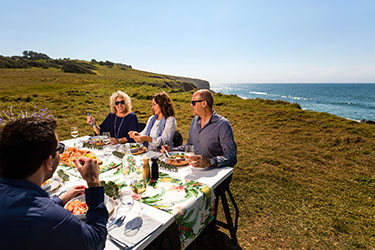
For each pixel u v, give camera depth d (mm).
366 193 3459
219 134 2281
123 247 976
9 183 755
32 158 758
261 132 7594
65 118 9594
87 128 7871
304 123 8914
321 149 5691
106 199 1272
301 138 6742
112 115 3564
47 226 701
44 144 786
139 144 2523
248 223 2691
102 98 18484
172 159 2082
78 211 1102
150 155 2283
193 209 1385
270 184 3717
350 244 2352
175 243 1249
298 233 2521
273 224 2676
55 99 16062
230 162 2053
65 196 1270
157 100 3012
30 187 777
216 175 1801
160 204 1339
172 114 3047
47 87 31266
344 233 2529
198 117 2539
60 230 720
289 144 6137
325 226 2646
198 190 1525
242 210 2965
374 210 2984
